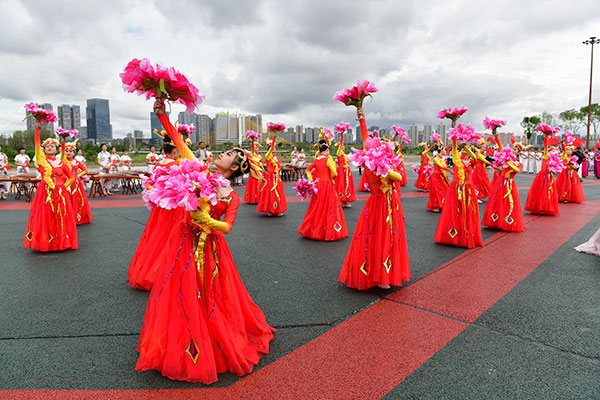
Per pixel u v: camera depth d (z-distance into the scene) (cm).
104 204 1114
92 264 512
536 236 660
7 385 240
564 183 1083
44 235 562
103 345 294
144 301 385
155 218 425
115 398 227
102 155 1383
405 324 327
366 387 238
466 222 582
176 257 246
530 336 305
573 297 386
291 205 1116
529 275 455
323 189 653
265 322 299
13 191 1507
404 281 437
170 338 242
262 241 645
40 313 354
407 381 244
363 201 1170
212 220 234
